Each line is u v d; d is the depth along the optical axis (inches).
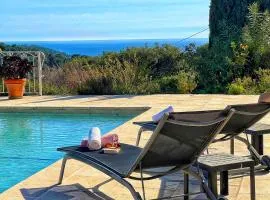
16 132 370.0
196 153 176.1
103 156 186.5
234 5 641.6
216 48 607.2
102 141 198.2
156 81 564.7
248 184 207.6
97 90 536.4
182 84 538.6
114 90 533.6
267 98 208.4
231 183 209.5
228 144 277.0
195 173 175.2
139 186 207.2
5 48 701.3
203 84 564.1
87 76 549.3
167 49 631.8
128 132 322.3
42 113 438.9
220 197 170.6
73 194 198.2
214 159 179.3
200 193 183.8
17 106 442.6
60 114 436.1
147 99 477.4
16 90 492.7
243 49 566.6
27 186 208.1
